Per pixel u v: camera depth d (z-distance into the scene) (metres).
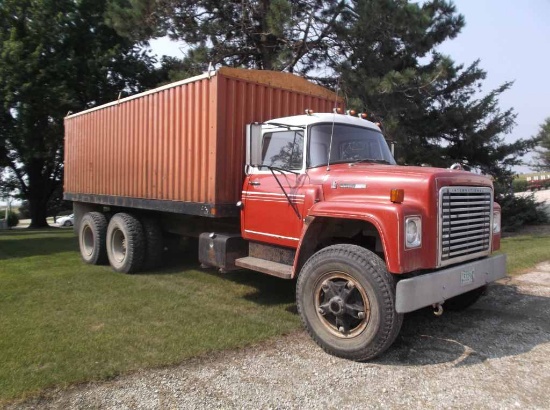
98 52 20.58
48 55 20.23
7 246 11.68
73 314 5.38
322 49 15.44
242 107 6.30
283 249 5.50
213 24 15.15
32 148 21.02
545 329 5.12
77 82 20.75
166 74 22.38
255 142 5.30
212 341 4.54
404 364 4.14
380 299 4.02
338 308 4.24
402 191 4.12
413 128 15.35
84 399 3.41
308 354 4.34
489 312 5.82
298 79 7.03
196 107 6.44
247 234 5.85
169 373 3.86
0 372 3.79
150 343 4.46
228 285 6.93
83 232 9.08
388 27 13.27
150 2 14.38
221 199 6.09
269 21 12.91
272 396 3.50
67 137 10.64
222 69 6.06
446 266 4.50
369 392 3.59
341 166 5.14
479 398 3.50
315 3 14.23
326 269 4.39
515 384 3.74
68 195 10.59
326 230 4.96
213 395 3.50
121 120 8.37
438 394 3.57
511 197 17.83
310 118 5.40
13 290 6.52
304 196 5.08
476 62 16.08
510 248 11.61
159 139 7.27
